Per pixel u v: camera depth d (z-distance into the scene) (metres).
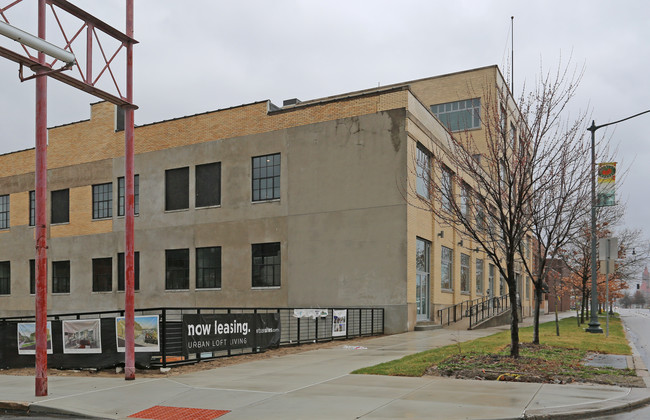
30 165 38.09
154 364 13.24
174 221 31.59
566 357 13.68
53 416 9.31
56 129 36.97
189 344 14.09
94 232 34.59
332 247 26.38
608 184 18.92
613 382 10.68
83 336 13.97
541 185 14.38
